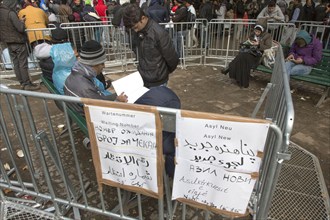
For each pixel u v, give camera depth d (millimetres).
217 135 1540
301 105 4773
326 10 8945
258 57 5465
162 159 1778
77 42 6648
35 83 5797
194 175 1734
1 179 2746
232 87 5648
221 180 1680
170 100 2096
